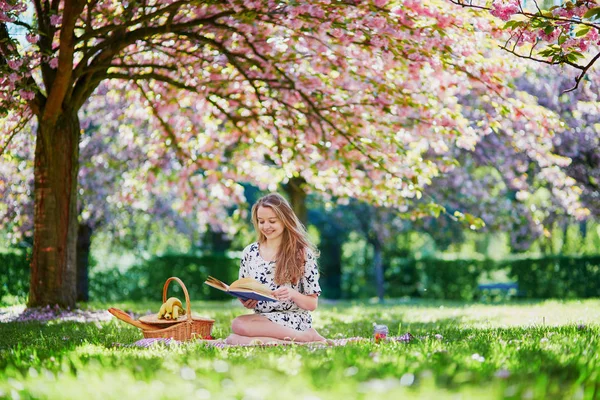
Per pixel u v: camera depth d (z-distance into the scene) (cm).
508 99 1054
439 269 2497
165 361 443
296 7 872
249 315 632
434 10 910
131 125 1466
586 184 1578
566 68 1295
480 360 423
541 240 2308
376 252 2591
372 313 1290
